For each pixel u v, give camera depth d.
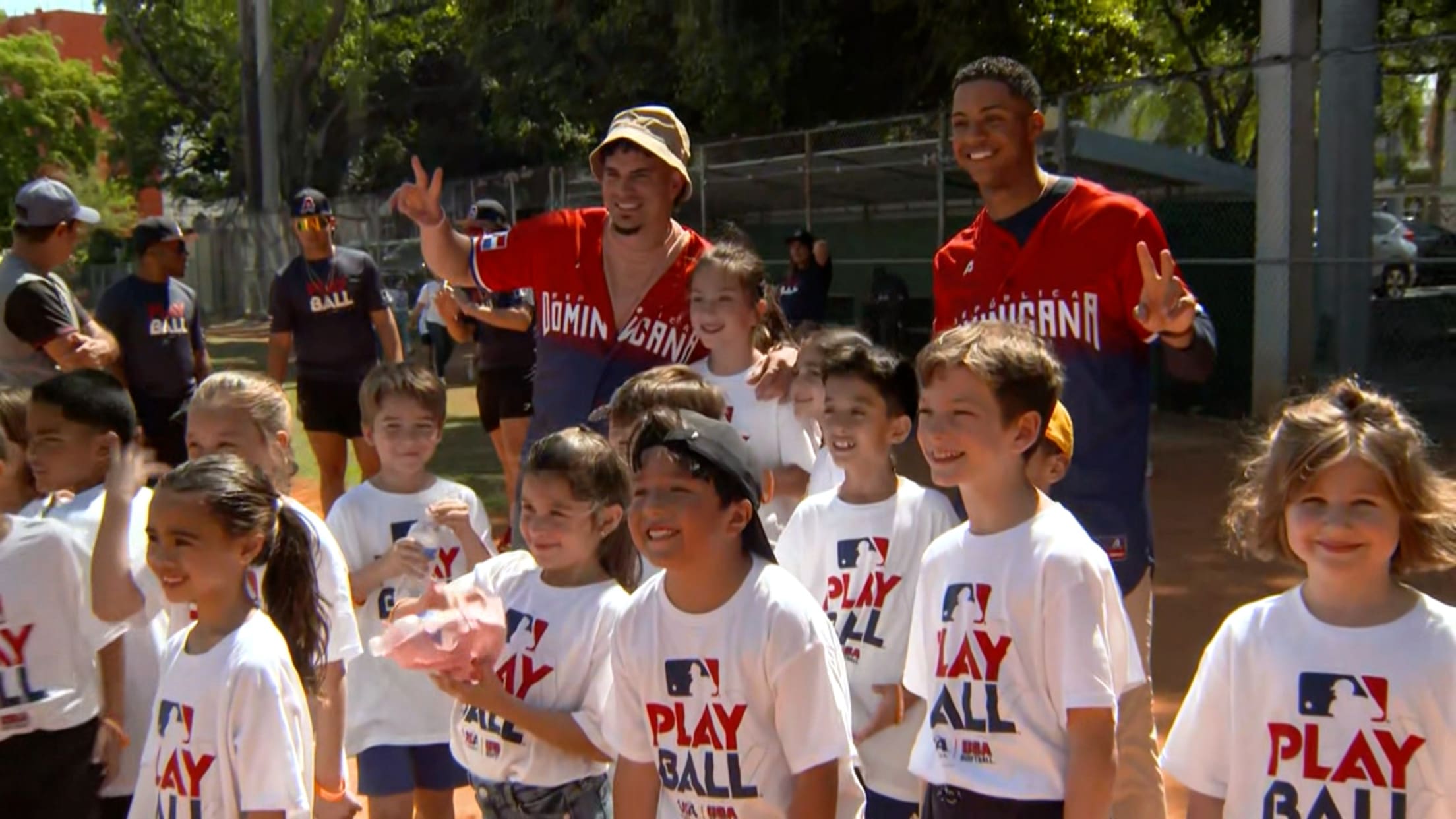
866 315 16.17
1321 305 11.63
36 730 3.36
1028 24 14.28
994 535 2.83
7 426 3.58
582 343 4.63
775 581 2.75
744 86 15.09
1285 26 11.52
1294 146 11.62
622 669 2.87
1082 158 12.69
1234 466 10.55
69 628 3.41
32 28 64.00
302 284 7.71
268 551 3.11
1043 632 2.71
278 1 30.95
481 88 28.23
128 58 38.44
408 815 3.98
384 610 4.02
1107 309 3.64
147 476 3.63
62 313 5.81
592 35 16.77
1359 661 2.52
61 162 48.00
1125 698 3.58
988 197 3.85
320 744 3.56
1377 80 11.95
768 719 2.72
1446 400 11.68
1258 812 2.62
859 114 15.69
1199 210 13.02
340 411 7.88
